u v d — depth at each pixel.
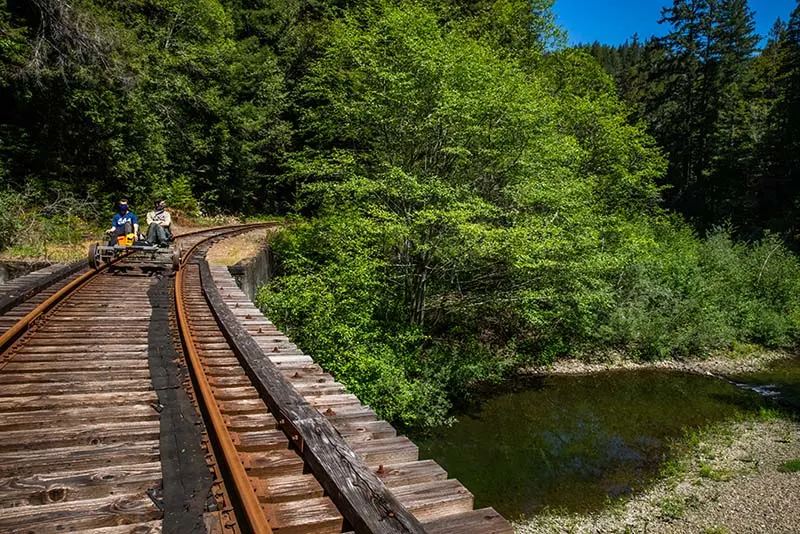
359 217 13.57
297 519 2.87
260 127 32.56
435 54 13.02
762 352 20.25
